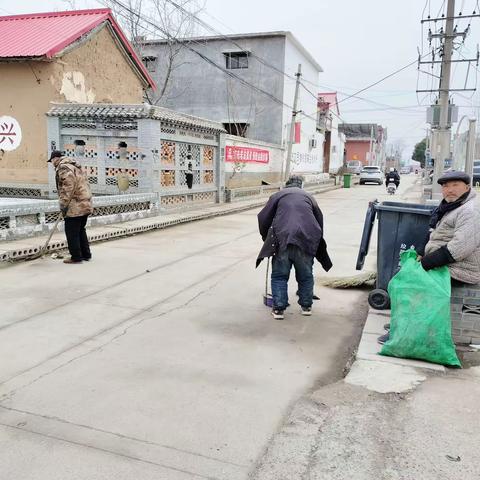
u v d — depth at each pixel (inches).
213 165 646.5
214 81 1099.3
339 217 590.6
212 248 362.0
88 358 159.3
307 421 122.8
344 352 169.3
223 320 199.3
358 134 2615.7
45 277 262.7
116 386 139.9
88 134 507.5
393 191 1047.6
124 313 205.6
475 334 173.2
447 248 155.3
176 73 1115.9
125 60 675.4
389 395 135.2
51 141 519.8
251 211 641.6
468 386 140.7
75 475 100.6
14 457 106.3
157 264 300.7
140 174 493.4
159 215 510.0
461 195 162.9
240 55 1086.4
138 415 124.3
